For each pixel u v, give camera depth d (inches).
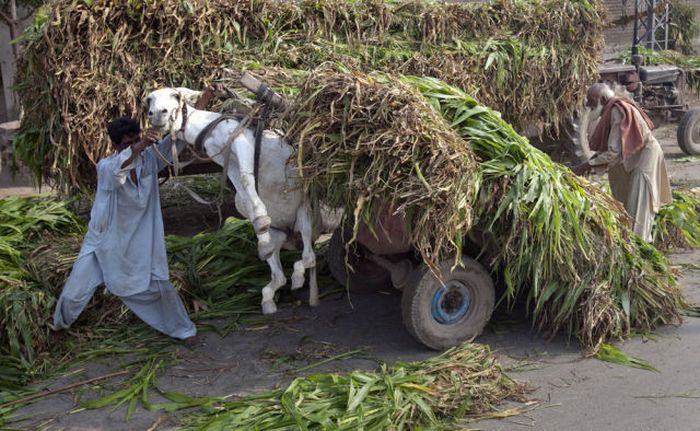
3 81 552.4
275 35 280.1
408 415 156.1
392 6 308.5
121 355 192.4
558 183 191.5
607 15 343.6
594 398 166.4
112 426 159.0
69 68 248.5
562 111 350.3
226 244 236.7
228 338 202.7
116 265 187.0
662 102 510.0
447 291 189.8
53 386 177.8
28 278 206.5
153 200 191.6
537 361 186.5
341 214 195.3
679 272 239.6
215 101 242.4
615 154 228.1
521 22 330.3
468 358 179.6
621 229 204.4
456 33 316.5
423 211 168.2
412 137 168.1
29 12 456.8
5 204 260.4
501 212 183.8
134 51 259.8
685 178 386.9
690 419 155.7
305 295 231.5
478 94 318.0
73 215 254.8
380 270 234.8
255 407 157.8
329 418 152.2
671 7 730.2
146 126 259.8
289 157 184.9
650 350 190.7
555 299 193.2
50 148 263.1
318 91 175.8
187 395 171.8
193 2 263.6
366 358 189.9
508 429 154.3
